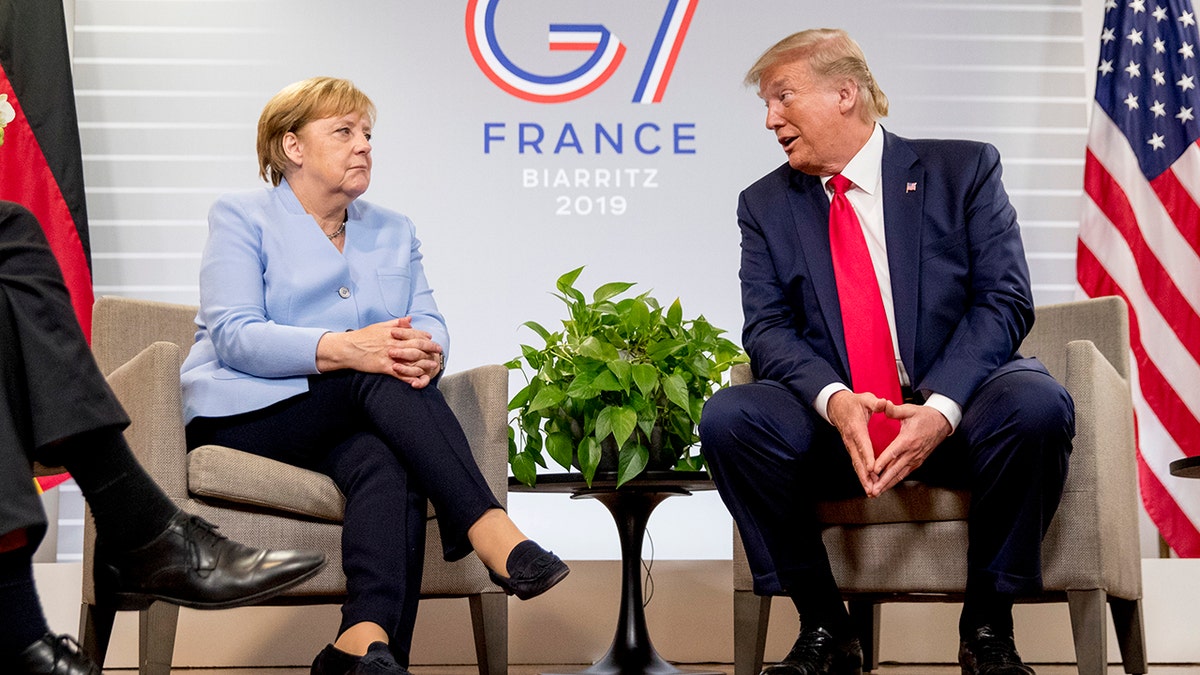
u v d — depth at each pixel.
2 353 1.36
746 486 1.90
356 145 2.12
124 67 3.60
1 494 1.29
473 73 3.62
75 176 3.38
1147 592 2.60
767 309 2.09
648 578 2.65
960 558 1.91
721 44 3.65
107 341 2.34
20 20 3.40
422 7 3.64
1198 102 3.54
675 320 2.34
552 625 2.63
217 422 1.98
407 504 1.83
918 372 1.98
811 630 1.90
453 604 2.63
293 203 2.14
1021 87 3.69
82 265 3.34
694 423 2.29
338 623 2.62
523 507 3.47
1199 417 3.35
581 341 2.30
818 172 2.12
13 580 1.36
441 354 1.95
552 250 3.56
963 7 3.70
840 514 1.98
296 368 1.92
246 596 1.51
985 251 2.01
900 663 2.61
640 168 3.61
